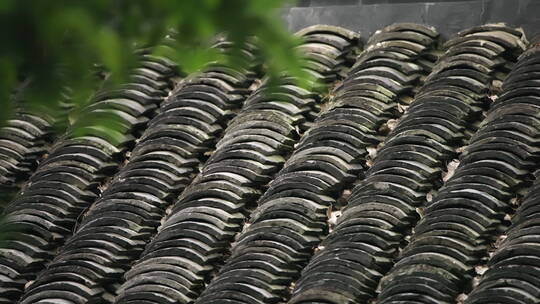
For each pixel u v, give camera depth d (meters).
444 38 10.80
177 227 9.59
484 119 9.70
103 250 9.87
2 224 2.94
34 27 2.41
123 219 10.06
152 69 11.43
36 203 10.53
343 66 10.95
